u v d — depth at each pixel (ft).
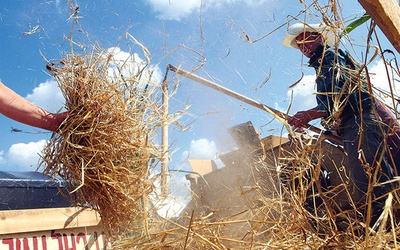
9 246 5.65
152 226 7.52
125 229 7.23
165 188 7.86
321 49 10.07
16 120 6.35
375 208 8.16
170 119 7.72
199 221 6.88
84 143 6.79
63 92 6.97
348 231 6.69
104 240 6.90
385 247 5.57
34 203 6.98
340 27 7.08
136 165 6.96
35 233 6.00
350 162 9.37
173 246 6.68
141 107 7.32
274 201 7.55
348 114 9.48
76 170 6.65
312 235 6.31
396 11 3.86
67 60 7.16
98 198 6.84
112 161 6.80
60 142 6.84
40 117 6.53
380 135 8.96
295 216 6.79
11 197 6.77
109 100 6.89
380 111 9.20
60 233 6.31
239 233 8.18
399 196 7.59
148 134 7.16
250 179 11.08
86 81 6.85
